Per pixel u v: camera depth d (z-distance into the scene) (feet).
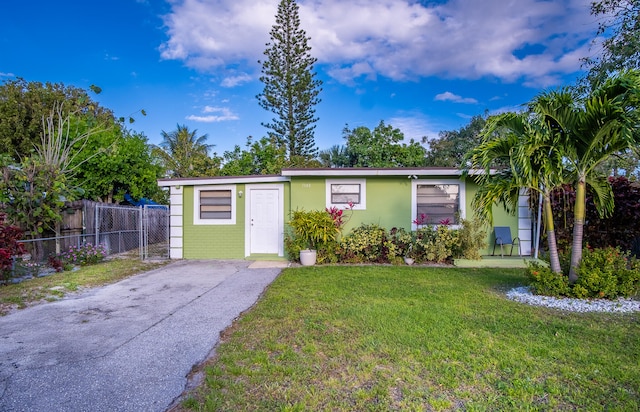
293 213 32.35
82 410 8.52
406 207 33.14
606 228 27.86
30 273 24.94
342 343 12.35
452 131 75.46
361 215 33.35
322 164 70.69
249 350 11.94
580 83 34.27
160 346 12.49
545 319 14.96
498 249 32.73
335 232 31.19
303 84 71.20
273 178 34.12
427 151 72.84
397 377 9.95
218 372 10.34
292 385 9.62
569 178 19.44
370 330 13.57
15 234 22.84
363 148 58.44
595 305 16.76
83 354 11.79
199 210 35.45
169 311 16.84
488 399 8.82
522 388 9.29
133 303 18.34
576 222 18.69
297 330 13.75
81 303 18.34
